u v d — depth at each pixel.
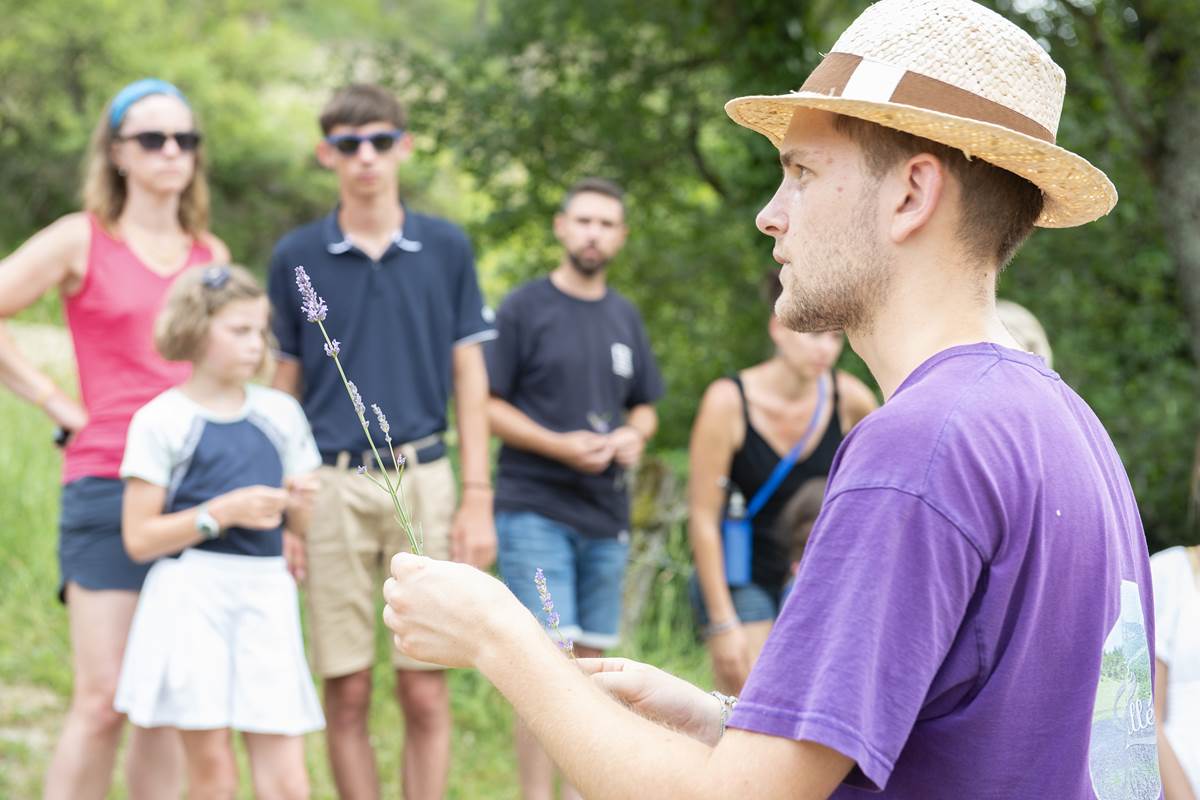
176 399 3.55
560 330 4.65
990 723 1.30
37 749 4.61
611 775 1.32
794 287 1.51
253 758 3.54
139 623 3.46
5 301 3.70
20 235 22.95
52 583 5.77
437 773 4.10
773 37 10.23
